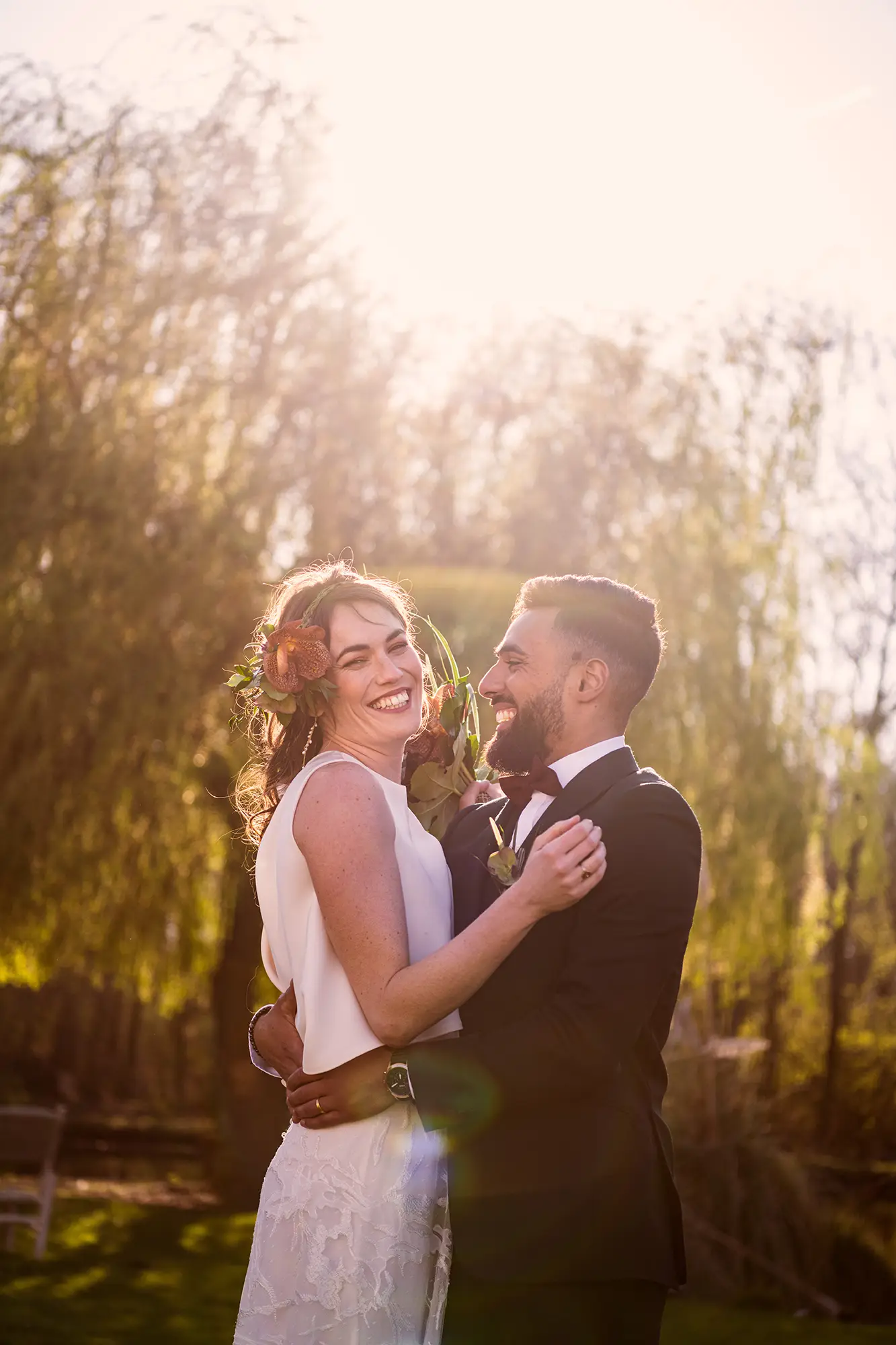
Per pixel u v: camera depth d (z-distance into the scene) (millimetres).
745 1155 8781
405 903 2609
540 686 2787
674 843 2516
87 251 9406
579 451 10211
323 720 2805
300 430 9969
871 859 11195
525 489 10492
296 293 9883
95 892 10055
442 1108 2375
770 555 10062
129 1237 9055
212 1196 10969
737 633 9820
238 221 9742
